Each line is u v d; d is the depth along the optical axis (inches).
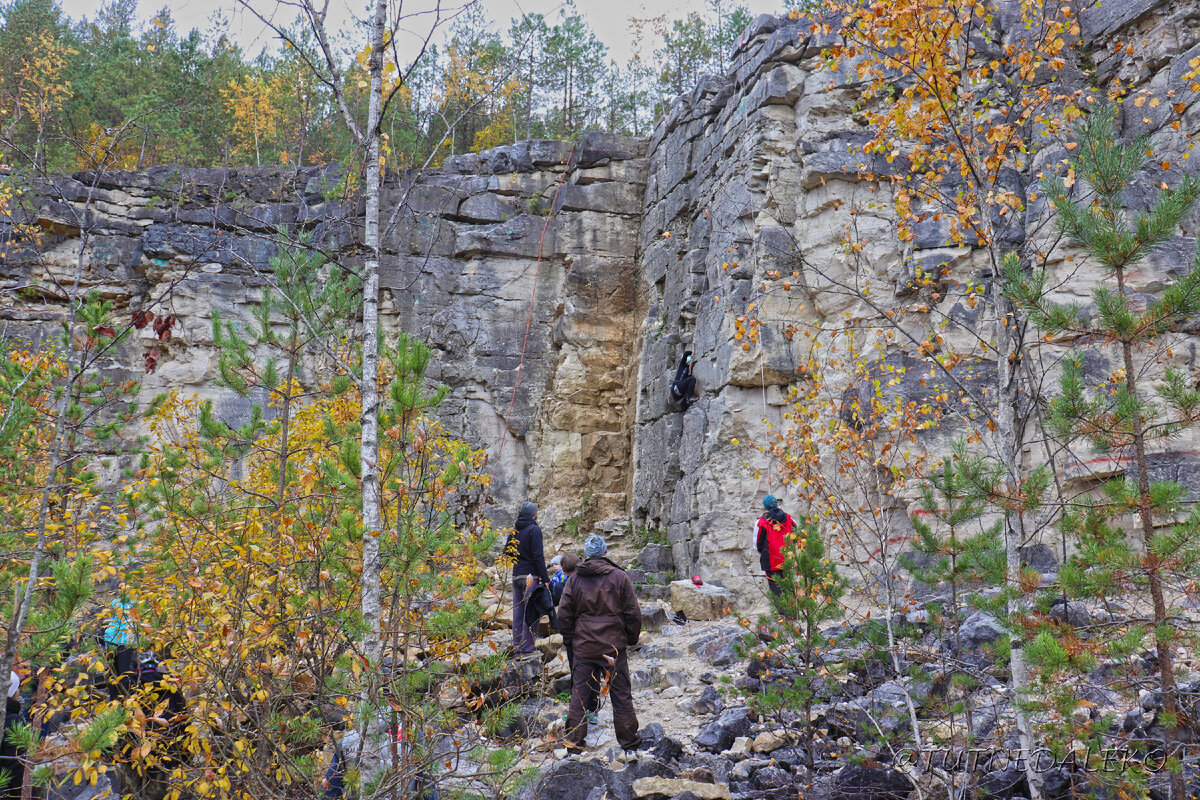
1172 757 169.9
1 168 691.4
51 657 220.4
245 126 1019.3
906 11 239.0
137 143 968.3
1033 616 193.6
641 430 637.3
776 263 520.1
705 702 308.2
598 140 719.7
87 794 259.3
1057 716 190.4
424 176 714.2
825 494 365.4
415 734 196.7
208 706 207.2
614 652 264.8
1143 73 444.1
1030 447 408.2
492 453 655.1
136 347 677.9
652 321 651.5
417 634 225.5
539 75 1090.1
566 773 238.8
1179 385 188.4
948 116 248.1
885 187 501.4
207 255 693.9
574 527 646.5
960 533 408.2
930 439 429.1
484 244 693.9
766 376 510.3
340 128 980.6
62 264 697.0
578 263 697.6
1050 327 201.9
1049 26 270.8
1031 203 436.5
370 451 224.4
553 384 679.1
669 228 653.3
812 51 546.6
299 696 223.0
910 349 462.3
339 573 223.3
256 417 330.6
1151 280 398.3
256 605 224.8
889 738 248.2
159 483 257.0
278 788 204.4
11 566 279.0
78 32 1134.4
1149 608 223.3
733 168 564.1
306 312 306.3
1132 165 197.3
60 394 288.0
